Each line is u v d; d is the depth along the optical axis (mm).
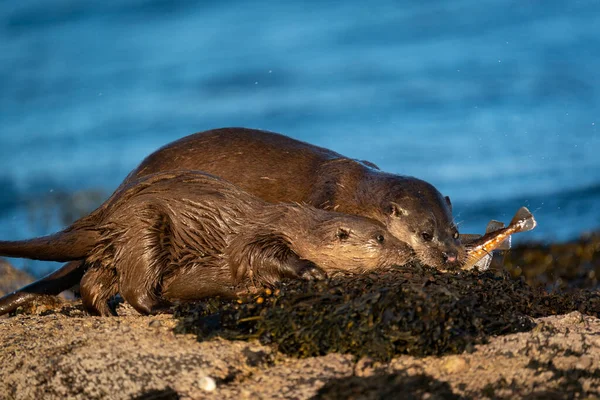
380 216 17641
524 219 17250
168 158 18859
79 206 37531
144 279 16297
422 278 14312
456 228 17469
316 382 12070
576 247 26984
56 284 18469
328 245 15938
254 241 16109
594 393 11422
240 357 12984
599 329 13898
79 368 13250
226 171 18672
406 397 11469
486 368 12211
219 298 15828
